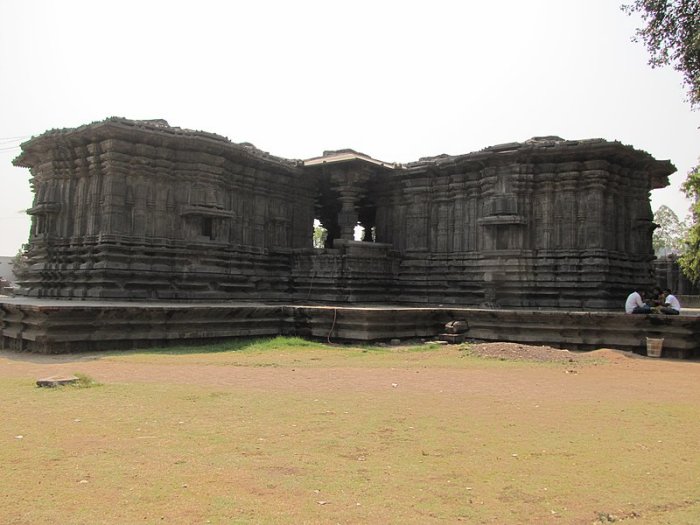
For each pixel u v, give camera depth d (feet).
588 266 66.85
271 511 14.53
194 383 32.89
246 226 76.79
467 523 14.03
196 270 67.87
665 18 58.75
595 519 14.43
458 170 76.89
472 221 75.82
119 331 49.03
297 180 83.87
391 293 80.94
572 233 68.39
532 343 55.72
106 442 20.39
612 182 69.26
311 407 26.68
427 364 42.39
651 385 34.32
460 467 18.26
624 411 26.68
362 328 55.36
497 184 71.87
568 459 19.24
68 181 69.10
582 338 53.72
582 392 31.63
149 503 14.90
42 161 72.69
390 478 17.15
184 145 67.51
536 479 17.22
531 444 20.99
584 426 23.75
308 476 17.20
